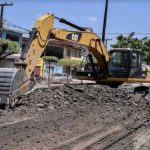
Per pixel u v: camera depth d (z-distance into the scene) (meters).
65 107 14.76
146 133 10.95
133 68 21.39
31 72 14.98
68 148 8.62
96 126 11.52
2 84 13.16
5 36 48.84
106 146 9.04
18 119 11.96
